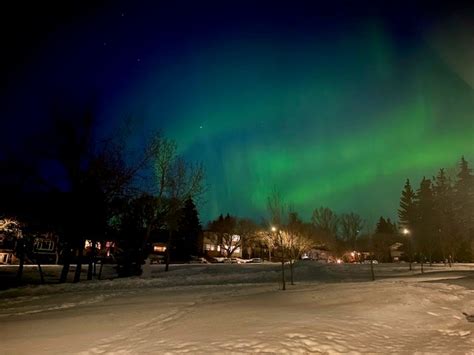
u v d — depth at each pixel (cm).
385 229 9556
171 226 3544
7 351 771
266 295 1573
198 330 901
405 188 9219
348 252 6944
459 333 962
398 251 7788
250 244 8625
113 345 792
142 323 1019
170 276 3064
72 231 2712
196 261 7019
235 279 2791
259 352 724
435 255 6219
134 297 1673
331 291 1620
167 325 979
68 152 2664
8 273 3331
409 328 1000
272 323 959
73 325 1017
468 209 7362
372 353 769
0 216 2695
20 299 1722
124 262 3244
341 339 838
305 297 1462
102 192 2792
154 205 3356
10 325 1046
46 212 2695
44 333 927
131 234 3309
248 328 905
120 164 2886
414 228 6988
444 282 2050
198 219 7131
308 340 809
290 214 2959
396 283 1986
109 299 1638
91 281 2577
